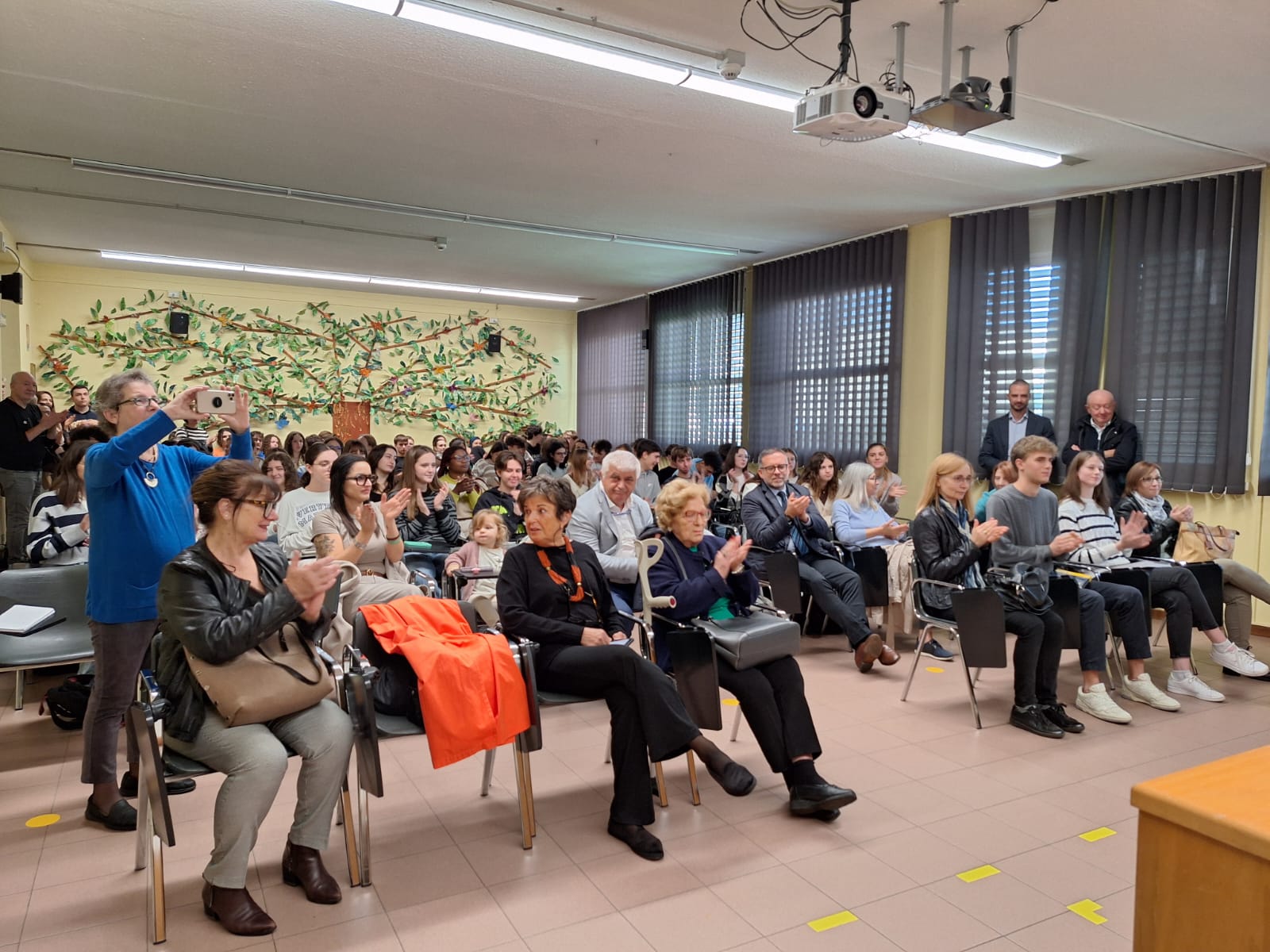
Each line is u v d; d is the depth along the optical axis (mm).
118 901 2098
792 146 4898
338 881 2199
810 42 3629
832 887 2189
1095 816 2611
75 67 3895
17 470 6086
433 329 11133
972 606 3357
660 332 10211
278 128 4703
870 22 3447
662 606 2809
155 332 9531
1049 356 5836
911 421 6809
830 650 4672
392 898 2123
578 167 5387
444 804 2689
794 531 4586
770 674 2699
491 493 5262
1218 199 5082
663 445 10164
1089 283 5668
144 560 2377
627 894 2148
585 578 2748
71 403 8891
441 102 4285
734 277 8875
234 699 1957
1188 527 4363
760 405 8398
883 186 5672
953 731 3363
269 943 1923
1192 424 5184
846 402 7398
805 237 7305
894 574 4711
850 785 2834
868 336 7168
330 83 4070
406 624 2414
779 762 2615
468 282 9797
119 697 2430
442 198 6180
